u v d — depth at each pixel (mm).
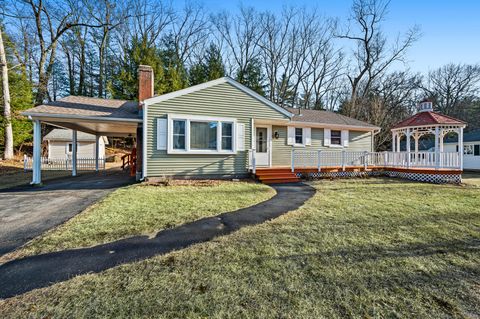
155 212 5320
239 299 2264
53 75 29641
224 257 3162
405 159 12695
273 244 3607
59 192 7781
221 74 26156
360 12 25562
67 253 3289
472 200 6926
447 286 2500
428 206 6113
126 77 22328
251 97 11359
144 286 2480
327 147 15461
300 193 7988
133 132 15672
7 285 2518
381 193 8062
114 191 7867
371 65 26109
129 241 3709
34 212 5355
